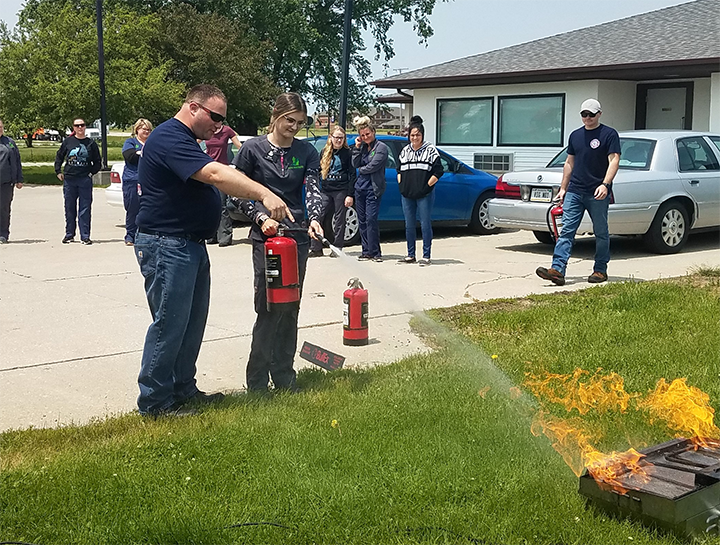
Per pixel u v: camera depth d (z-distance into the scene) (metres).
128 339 6.71
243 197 4.48
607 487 3.35
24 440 4.33
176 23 35.38
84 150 12.49
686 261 10.59
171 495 3.57
